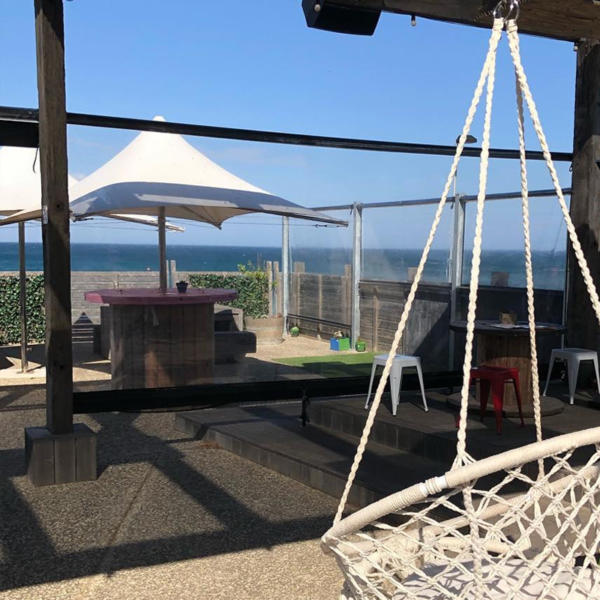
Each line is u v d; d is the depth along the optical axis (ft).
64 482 16.84
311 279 21.33
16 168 27.14
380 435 18.90
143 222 19.60
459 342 23.02
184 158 20.21
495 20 7.27
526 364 19.57
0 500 15.72
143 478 17.34
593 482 7.38
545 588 6.82
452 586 7.54
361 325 21.95
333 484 16.02
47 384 17.38
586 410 20.08
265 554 12.78
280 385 21.04
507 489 14.29
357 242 21.65
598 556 10.87
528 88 7.43
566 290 23.25
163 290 19.90
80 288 19.08
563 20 14.25
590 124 22.41
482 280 22.90
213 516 14.71
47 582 11.66
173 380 19.93
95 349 19.33
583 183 22.71
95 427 22.82
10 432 21.93
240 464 18.67
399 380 19.63
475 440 16.63
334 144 20.36
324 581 11.69
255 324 20.79
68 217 16.97
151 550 12.96
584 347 22.81
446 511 13.24
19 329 33.71
